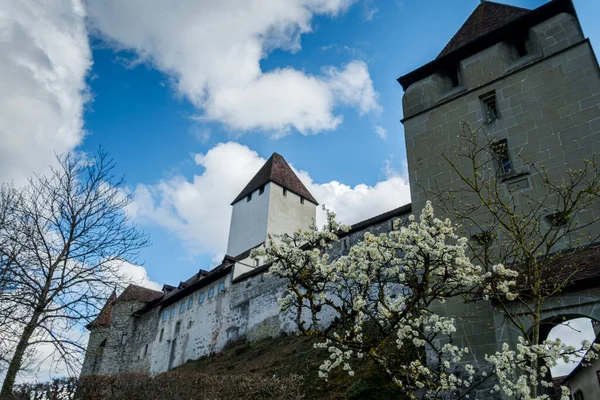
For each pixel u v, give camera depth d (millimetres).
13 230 11766
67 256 12016
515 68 13539
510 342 9891
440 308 11797
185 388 18281
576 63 12297
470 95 14016
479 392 10266
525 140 12375
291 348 21766
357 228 23203
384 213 22516
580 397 20484
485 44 14609
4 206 12109
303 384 16375
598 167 10891
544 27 13383
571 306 9359
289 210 41844
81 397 19797
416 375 7012
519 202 11742
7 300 10781
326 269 7324
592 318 9055
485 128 13250
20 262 11562
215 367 24906
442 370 7875
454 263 7125
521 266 9219
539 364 8406
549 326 9969
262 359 22281
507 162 12633
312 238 7543
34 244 11672
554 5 13344
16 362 10641
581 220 10703
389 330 7117
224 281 32031
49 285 11586
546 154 11883
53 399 19281
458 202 12781
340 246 23641
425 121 14688
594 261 9586
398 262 7371
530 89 12859
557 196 11156
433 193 12688
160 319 37469
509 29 14133
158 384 19125
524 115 12672
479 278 7121
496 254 11203
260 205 41062
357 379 14430
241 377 17562
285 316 25234
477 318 11148
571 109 11922
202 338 31141
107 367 37531
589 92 11789
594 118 11477
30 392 18484
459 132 13734
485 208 12156
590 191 8555
